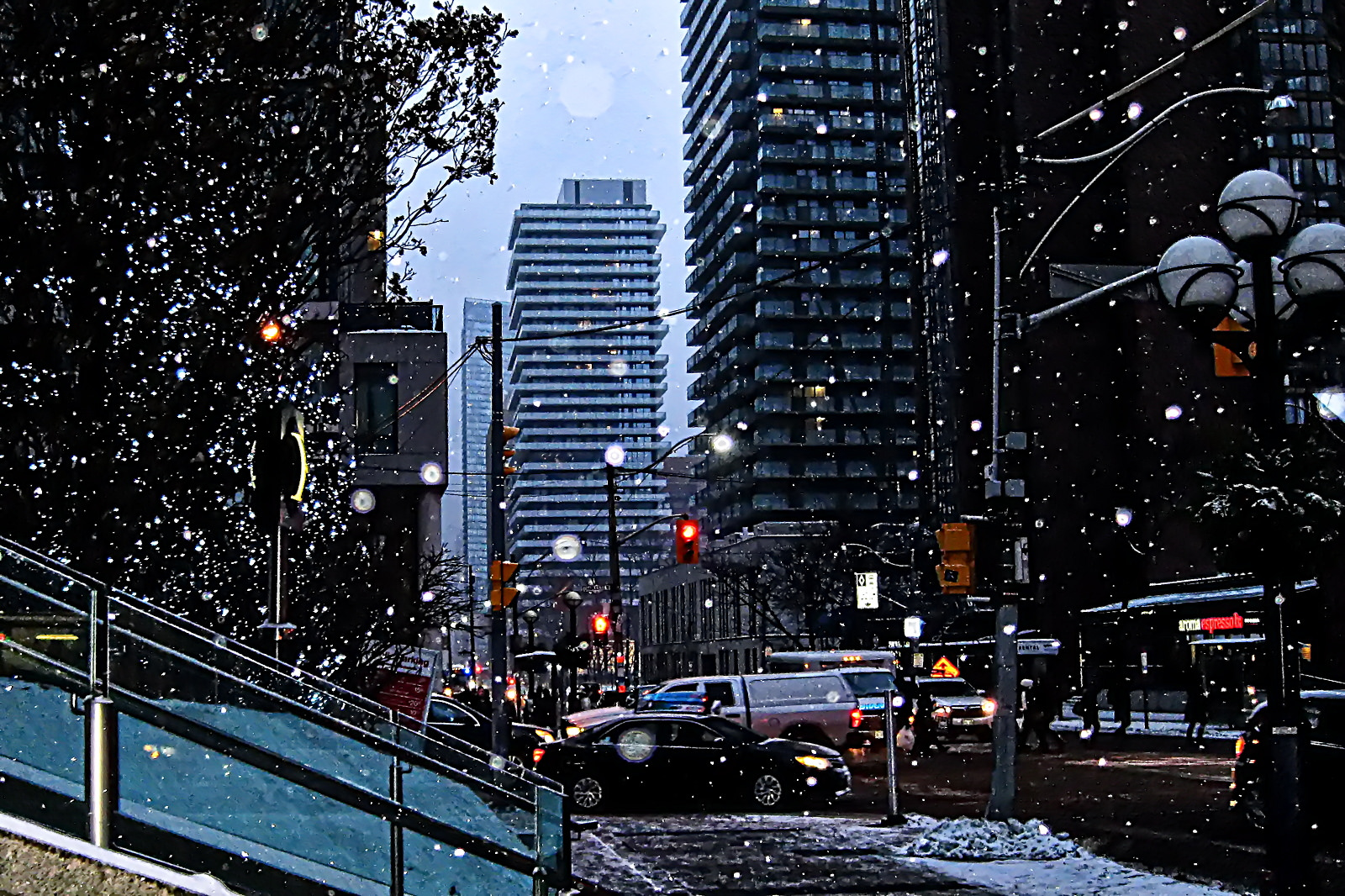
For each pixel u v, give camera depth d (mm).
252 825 8852
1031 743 37062
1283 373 11055
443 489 48156
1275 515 9984
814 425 125812
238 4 13156
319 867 8688
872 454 126562
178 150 13273
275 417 11602
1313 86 76000
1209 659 44125
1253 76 75688
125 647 8367
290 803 9117
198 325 13859
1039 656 50281
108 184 12758
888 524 86625
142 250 13000
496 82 14977
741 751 22234
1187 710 33438
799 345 125875
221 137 13422
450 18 14555
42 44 12055
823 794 22109
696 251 147875
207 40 13016
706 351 141875
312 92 14492
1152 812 19062
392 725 9883
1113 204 76250
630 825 19094
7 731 6969
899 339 126562
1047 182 76312
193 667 8719
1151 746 34062
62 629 7121
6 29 12031
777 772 22078
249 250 13867
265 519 11523
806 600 78000
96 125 12438
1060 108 77062
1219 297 11023
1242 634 43250
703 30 146250
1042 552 71688
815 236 128250
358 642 21125
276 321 14625
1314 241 10602
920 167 84062
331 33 14398
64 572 8445
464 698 43000
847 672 33188
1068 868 13359
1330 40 76438
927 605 75375
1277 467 10234
